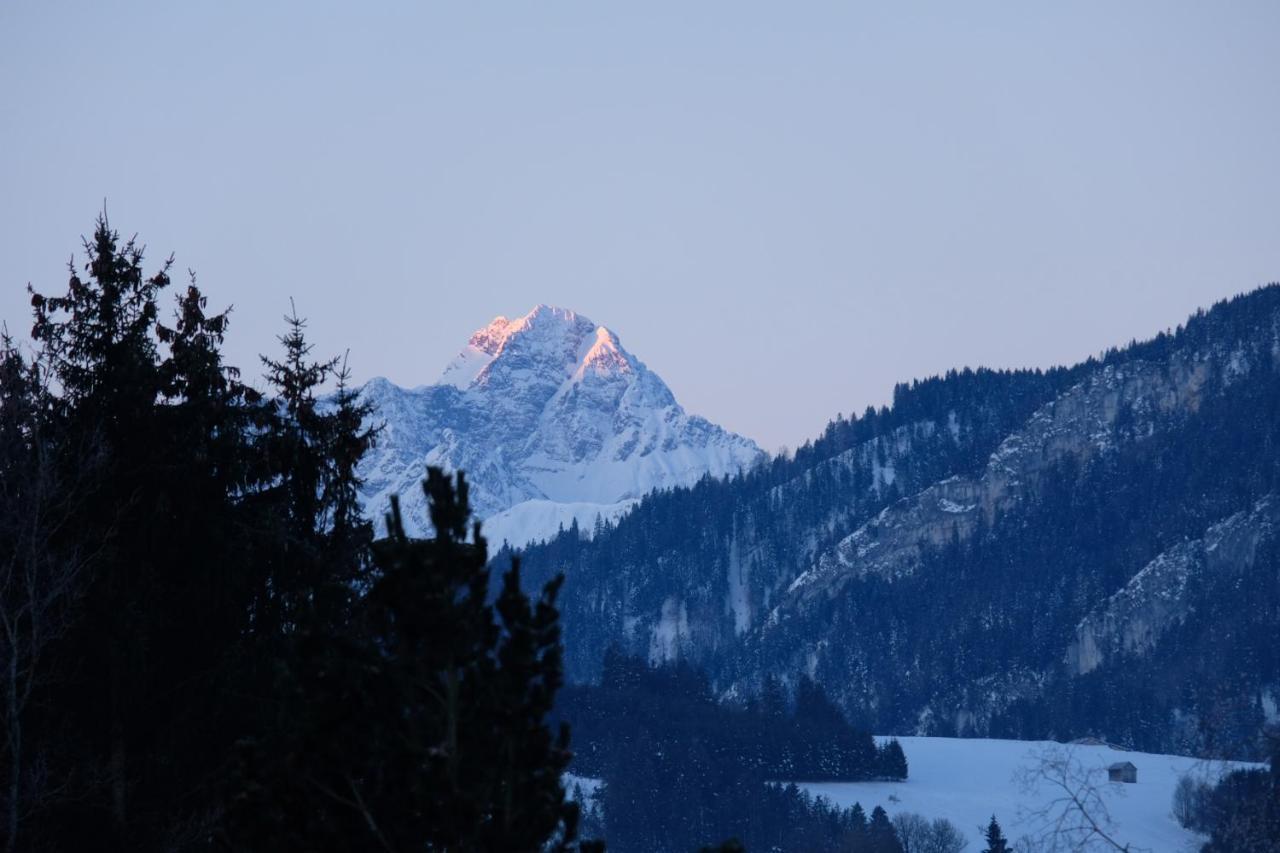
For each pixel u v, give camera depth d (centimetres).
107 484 11862
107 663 11206
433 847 6725
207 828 10794
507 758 6812
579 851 6944
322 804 6831
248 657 11675
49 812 11069
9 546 11119
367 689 6819
